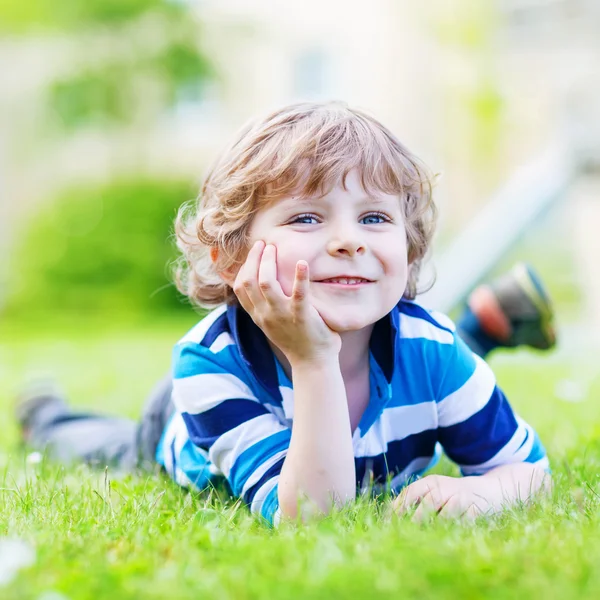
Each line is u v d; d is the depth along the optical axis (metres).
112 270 17.48
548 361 7.08
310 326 2.30
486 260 6.73
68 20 19.30
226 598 1.61
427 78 17.53
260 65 19.59
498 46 16.27
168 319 16.83
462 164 17.25
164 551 1.95
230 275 2.59
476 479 2.50
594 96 8.05
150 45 19.38
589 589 1.60
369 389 2.57
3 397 5.95
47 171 19.86
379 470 2.60
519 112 16.48
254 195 2.44
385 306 2.39
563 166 7.85
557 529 2.04
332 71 18.98
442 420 2.66
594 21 11.73
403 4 17.62
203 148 20.00
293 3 19.28
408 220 2.64
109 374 7.14
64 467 3.28
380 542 1.91
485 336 4.13
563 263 9.82
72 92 19.50
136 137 19.95
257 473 2.43
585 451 3.07
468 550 1.83
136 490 2.80
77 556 1.94
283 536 2.05
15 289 17.58
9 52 19.91
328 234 2.36
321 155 2.38
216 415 2.52
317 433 2.31
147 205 17.70
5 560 1.80
